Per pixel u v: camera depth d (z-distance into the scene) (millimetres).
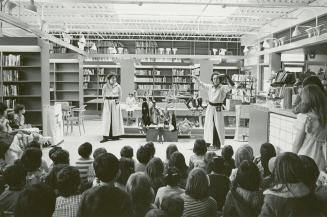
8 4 9609
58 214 2500
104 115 10336
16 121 7918
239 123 10594
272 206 1979
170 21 15133
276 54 13781
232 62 18766
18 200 1927
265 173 3625
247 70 18219
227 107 11328
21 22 8078
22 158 3674
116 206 2031
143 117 10430
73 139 10742
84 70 18266
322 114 3381
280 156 2043
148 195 2830
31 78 9438
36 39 8891
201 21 14984
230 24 14609
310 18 11547
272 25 14922
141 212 2750
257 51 15688
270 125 7117
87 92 18562
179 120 11828
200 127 11172
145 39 18656
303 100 3477
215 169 3529
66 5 11828
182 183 3846
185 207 2736
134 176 2916
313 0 11195
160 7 12133
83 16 14008
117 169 2430
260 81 16344
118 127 10477
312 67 13516
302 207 1923
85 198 2066
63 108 12266
